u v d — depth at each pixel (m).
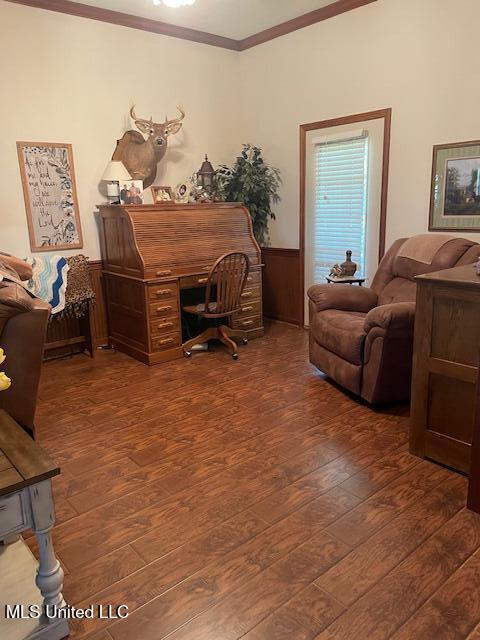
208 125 5.06
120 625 1.53
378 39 3.92
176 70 4.70
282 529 1.96
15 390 2.47
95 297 4.46
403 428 2.80
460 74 3.47
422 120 3.75
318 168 4.63
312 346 3.73
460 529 1.93
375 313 2.88
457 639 1.45
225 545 1.88
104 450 2.63
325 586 1.66
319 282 4.86
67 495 2.23
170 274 3.99
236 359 4.10
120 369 3.93
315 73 4.46
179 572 1.74
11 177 3.87
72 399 3.33
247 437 2.73
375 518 2.01
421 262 3.38
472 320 2.12
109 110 4.31
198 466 2.45
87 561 1.81
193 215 4.27
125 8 4.11
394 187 4.04
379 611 1.56
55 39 3.92
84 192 4.28
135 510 2.11
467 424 2.25
